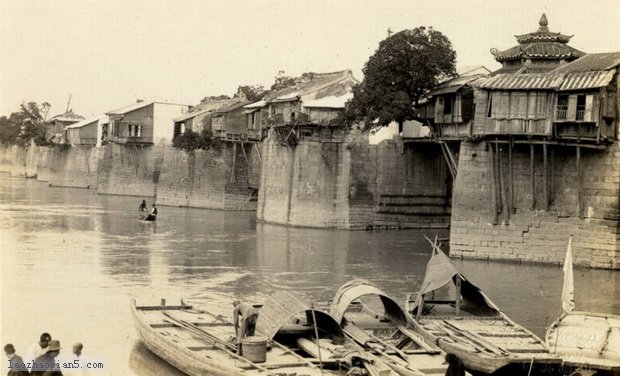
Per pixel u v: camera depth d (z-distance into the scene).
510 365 20.03
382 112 53.12
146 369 21.06
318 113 62.84
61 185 125.00
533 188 44.44
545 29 50.19
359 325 24.16
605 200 42.31
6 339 23.84
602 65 42.47
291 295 22.22
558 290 35.28
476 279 38.34
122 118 98.69
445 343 21.59
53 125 133.25
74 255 42.84
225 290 33.44
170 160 88.50
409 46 53.34
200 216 72.12
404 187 62.31
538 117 43.19
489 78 45.53
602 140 41.56
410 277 38.16
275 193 66.75
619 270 41.84
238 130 82.06
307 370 18.78
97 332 25.08
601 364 19.62
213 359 19.00
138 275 36.78
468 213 46.47
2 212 70.06
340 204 61.28
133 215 70.44
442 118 50.59
